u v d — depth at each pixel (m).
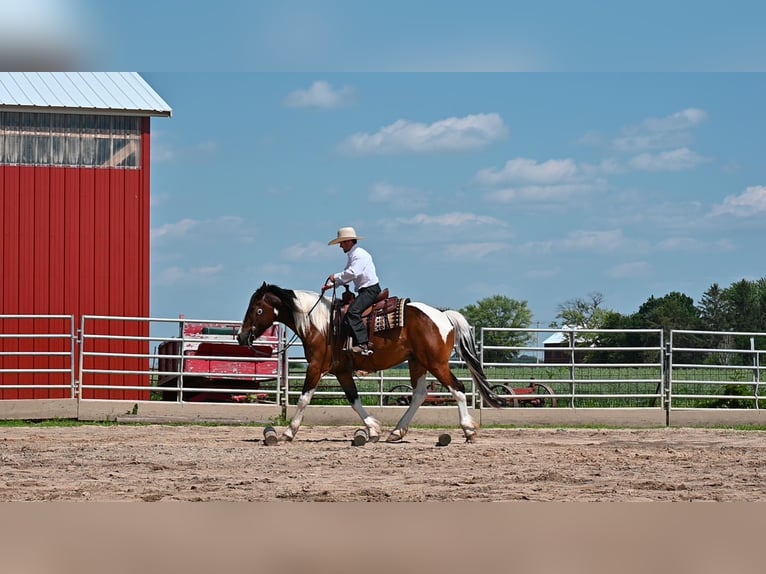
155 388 19.98
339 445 15.39
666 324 73.69
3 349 21.69
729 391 23.28
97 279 22.28
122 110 22.41
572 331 20.62
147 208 22.73
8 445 15.05
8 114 22.16
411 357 15.72
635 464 13.12
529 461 13.34
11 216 22.02
